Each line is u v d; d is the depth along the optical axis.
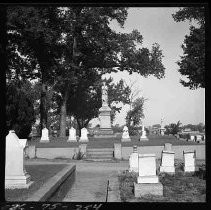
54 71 53.50
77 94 73.44
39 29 47.31
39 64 53.09
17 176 12.92
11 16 45.69
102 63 57.19
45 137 44.03
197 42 39.16
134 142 41.62
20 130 30.72
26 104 30.45
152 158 15.38
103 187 19.11
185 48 40.16
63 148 35.03
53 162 31.36
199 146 35.25
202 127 78.25
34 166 20.98
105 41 54.34
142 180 15.26
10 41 49.50
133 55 56.88
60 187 14.95
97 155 35.00
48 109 72.19
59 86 56.16
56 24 50.81
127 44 56.31
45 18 49.19
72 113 79.69
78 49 54.69
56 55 52.94
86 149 35.53
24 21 47.44
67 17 50.16
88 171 26.02
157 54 58.53
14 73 51.09
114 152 34.75
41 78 54.88
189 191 15.45
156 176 15.28
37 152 34.81
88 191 17.94
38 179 14.70
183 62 40.03
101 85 59.91
